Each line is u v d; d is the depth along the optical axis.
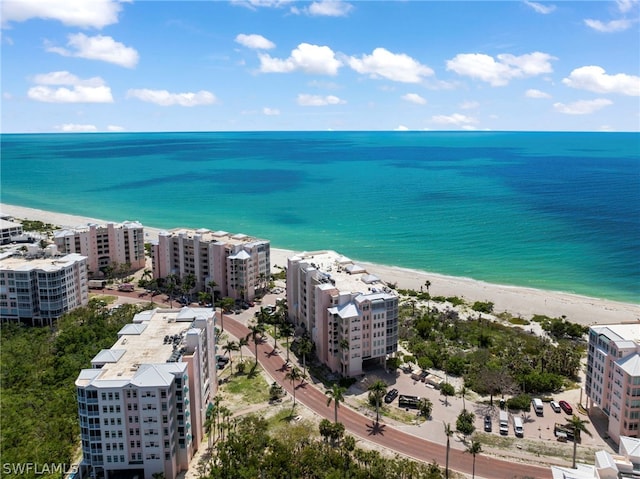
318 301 195.00
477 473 135.88
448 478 133.50
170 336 152.62
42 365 185.12
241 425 152.00
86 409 127.31
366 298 184.38
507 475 135.25
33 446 142.75
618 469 107.44
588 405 165.38
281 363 197.75
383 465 130.88
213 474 130.00
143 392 126.75
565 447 146.88
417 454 143.50
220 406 166.00
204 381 155.88
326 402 170.00
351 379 182.88
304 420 158.88
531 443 148.62
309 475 131.38
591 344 161.62
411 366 193.62
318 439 148.38
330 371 191.62
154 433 129.12
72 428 149.88
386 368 191.38
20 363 185.62
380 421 159.25
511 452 144.50
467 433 152.25
